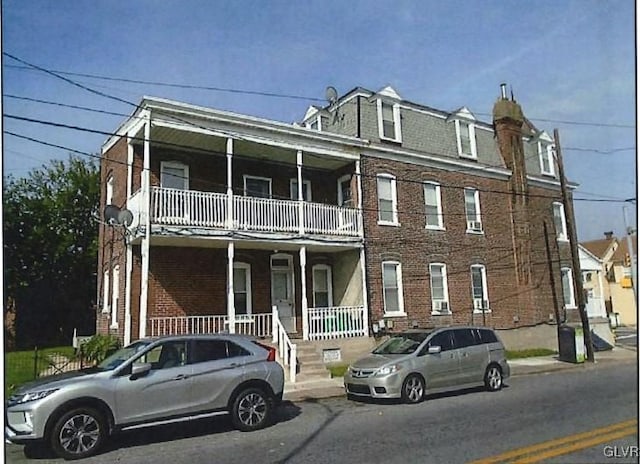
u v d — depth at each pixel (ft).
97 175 99.40
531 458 18.15
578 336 50.37
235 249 60.29
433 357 39.06
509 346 75.05
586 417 19.83
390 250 67.10
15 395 26.23
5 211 88.84
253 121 56.65
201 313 56.75
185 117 52.47
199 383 29.19
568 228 54.70
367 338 61.77
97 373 27.48
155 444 27.68
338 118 71.82
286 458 22.90
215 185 60.59
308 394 42.98
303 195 68.23
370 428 28.30
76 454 25.45
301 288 64.34
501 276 77.51
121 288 55.93
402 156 70.38
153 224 49.65
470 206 77.10
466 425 25.72
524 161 83.41
